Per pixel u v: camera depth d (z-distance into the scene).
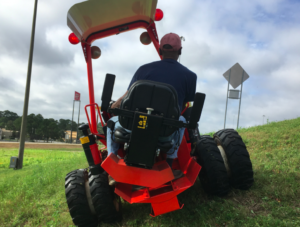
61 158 15.59
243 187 3.30
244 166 3.21
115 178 2.38
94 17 3.17
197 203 3.25
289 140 5.32
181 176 2.83
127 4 3.11
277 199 3.00
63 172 6.66
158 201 2.56
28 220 3.64
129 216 3.35
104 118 3.12
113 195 3.15
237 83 10.82
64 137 152.00
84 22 3.21
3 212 3.98
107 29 3.43
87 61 3.52
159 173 2.37
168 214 3.11
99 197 3.00
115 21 3.33
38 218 3.63
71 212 3.08
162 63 2.63
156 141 2.13
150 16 3.42
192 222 2.87
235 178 3.27
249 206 2.96
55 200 4.32
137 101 2.16
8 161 16.02
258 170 3.93
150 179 2.37
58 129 146.62
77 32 3.33
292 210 2.68
